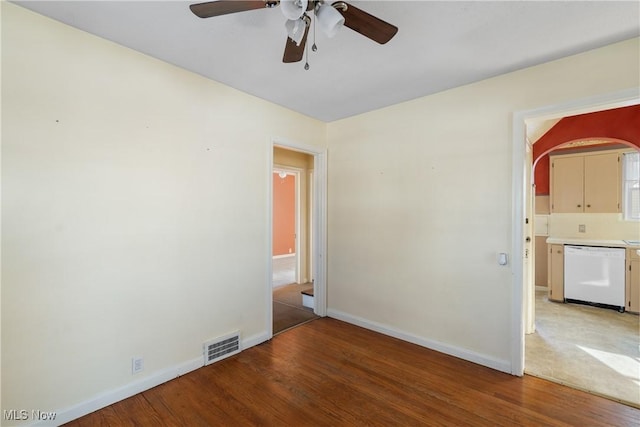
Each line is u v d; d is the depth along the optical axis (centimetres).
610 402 202
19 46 165
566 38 189
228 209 266
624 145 407
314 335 313
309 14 169
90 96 189
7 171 162
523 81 231
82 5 161
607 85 199
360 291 338
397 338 305
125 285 205
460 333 264
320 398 208
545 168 471
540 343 290
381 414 192
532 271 314
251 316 286
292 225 876
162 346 224
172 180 229
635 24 174
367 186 331
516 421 184
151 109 217
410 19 170
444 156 272
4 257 161
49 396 175
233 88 268
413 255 294
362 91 274
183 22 176
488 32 183
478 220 254
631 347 281
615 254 380
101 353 195
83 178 187
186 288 238
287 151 504
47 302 174
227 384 224
